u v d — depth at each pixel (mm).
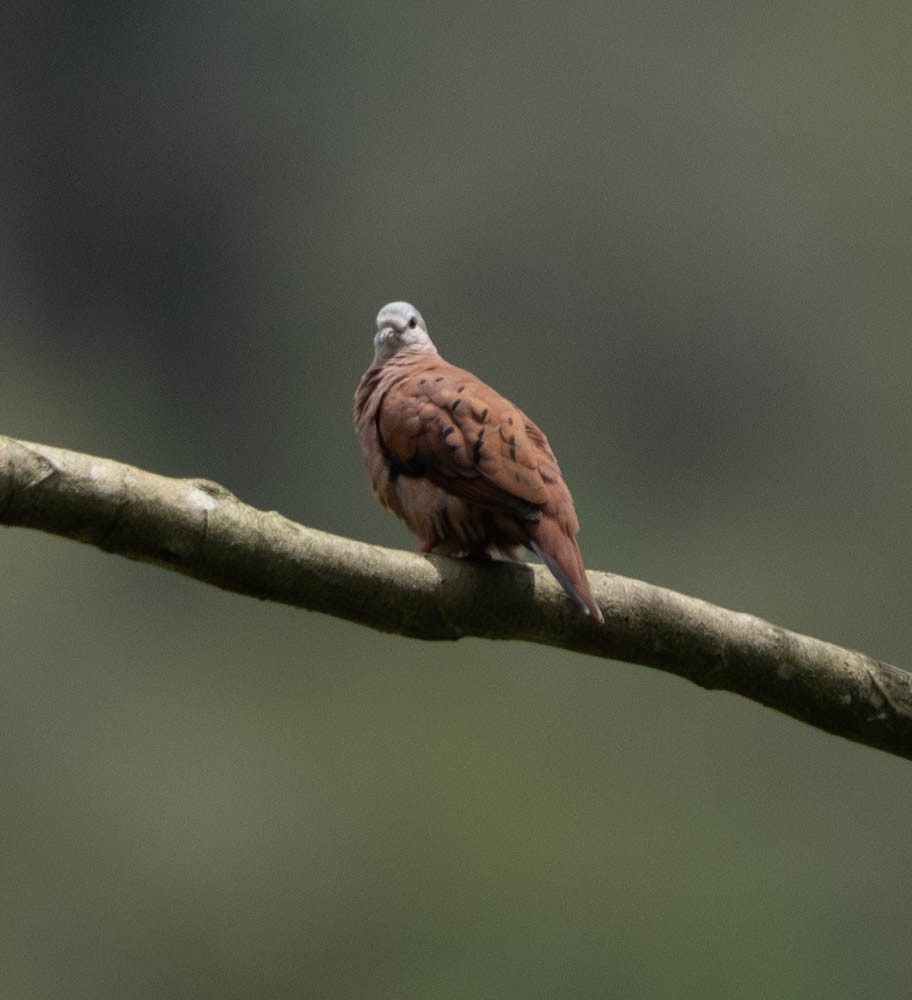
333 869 14344
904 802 15344
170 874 14320
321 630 17484
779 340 20797
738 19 21750
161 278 22953
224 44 23078
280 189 22594
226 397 22234
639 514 20062
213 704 16719
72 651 17109
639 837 14539
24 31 23391
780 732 15758
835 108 21406
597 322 21000
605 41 21781
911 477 20141
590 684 16250
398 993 13031
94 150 23312
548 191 21438
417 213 21859
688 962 13211
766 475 20406
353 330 21766
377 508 21016
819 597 19188
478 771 15250
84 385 22422
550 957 13125
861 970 13789
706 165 21297
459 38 22281
